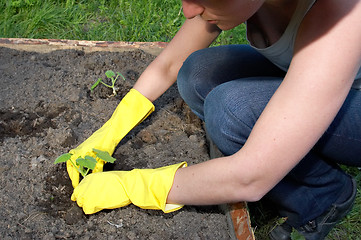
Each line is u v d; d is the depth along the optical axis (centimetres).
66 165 212
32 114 240
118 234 184
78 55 286
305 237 200
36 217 187
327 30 137
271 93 182
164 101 262
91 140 211
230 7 132
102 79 268
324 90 137
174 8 362
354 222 234
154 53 295
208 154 231
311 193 190
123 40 335
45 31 334
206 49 226
